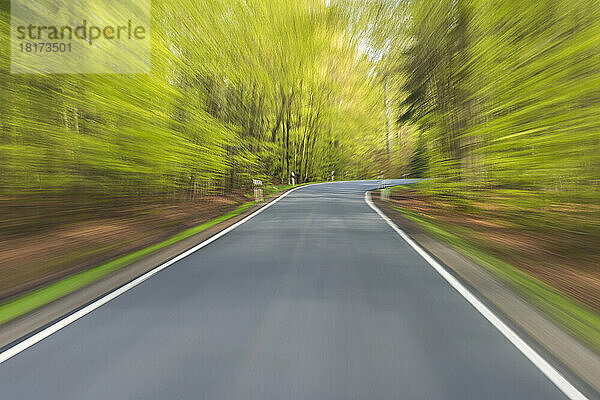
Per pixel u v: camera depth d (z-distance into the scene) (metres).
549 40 6.53
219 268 5.57
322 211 12.23
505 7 7.39
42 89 7.46
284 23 14.95
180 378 2.64
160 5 9.36
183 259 6.15
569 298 4.57
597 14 5.64
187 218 11.62
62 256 6.73
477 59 9.30
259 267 5.62
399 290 4.54
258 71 15.05
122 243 7.93
